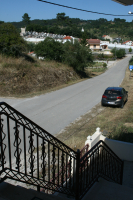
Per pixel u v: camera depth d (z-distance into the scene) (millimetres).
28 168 6754
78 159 3521
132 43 137625
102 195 4141
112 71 44156
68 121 12430
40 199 2699
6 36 21750
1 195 2637
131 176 6086
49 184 3520
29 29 126188
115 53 79750
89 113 14141
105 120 12430
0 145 2525
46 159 7391
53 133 10484
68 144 8711
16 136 2615
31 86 20234
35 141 9070
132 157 7055
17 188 2820
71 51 29422
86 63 30250
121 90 15445
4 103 2293
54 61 29156
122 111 14328
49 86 22688
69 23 177125
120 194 4219
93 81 29312
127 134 9109
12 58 21812
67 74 28000
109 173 5402
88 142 6891
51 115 13508
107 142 7402
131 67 32875
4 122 11141
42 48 29047
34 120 12391
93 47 98250
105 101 15195
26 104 15891
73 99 18172
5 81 18594
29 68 21516
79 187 3852
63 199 3008
